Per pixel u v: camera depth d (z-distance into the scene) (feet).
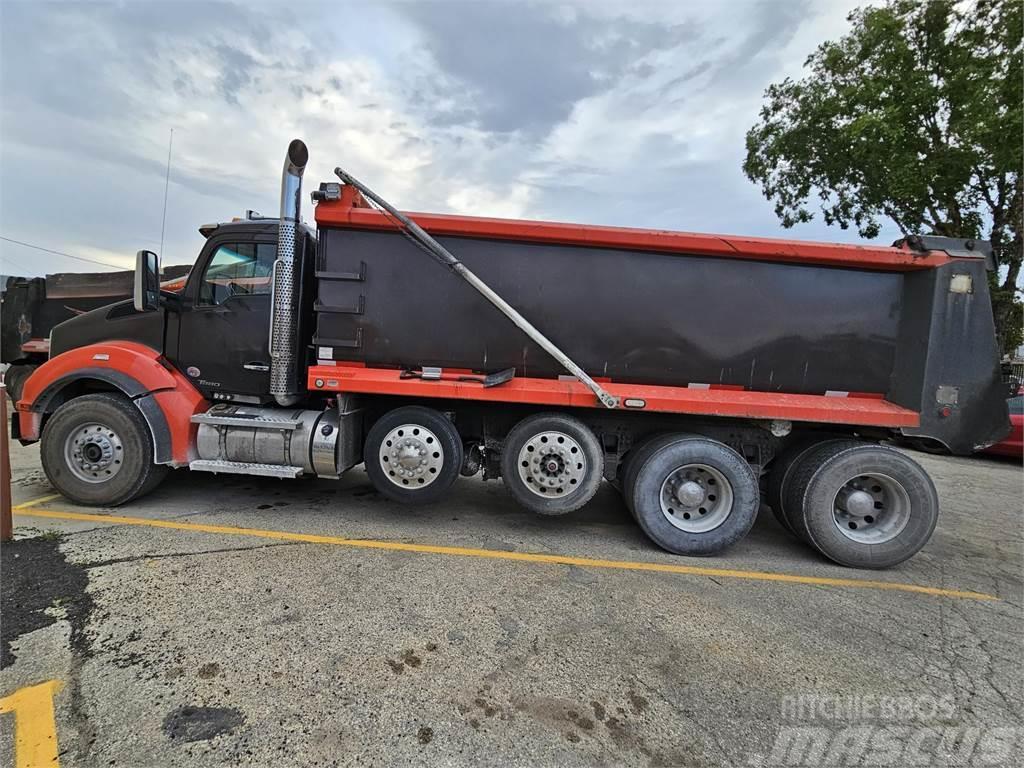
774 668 8.79
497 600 10.53
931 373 13.23
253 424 14.46
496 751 6.66
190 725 6.84
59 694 7.29
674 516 13.88
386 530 14.16
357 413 15.11
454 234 13.73
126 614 9.32
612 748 6.84
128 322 15.48
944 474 26.43
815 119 49.06
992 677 8.80
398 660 8.39
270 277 14.97
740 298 13.87
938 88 43.14
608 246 13.71
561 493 13.94
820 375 13.92
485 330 13.98
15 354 31.58
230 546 12.47
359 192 13.61
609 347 13.98
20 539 12.36
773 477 15.01
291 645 8.63
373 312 13.99
